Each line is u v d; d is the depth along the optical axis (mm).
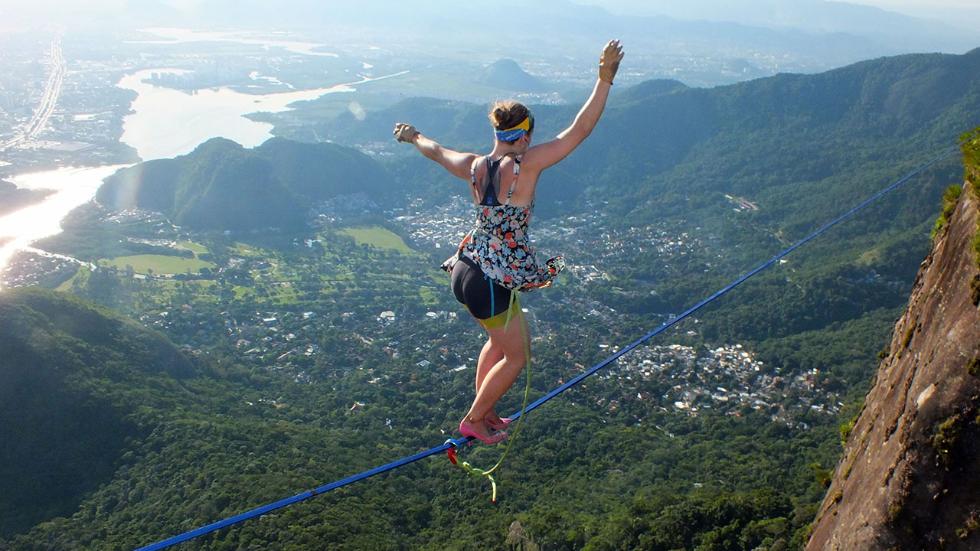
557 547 34938
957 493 3570
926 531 3674
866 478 4344
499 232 5133
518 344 5340
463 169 5223
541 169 4969
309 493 5832
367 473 5887
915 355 4461
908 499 3746
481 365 5809
